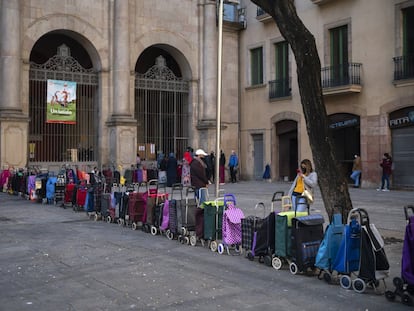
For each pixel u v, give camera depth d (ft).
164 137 94.79
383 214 44.47
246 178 97.45
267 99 92.99
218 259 28.78
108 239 35.37
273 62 92.32
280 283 23.54
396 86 70.74
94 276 24.82
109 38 86.07
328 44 81.46
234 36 98.84
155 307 19.90
